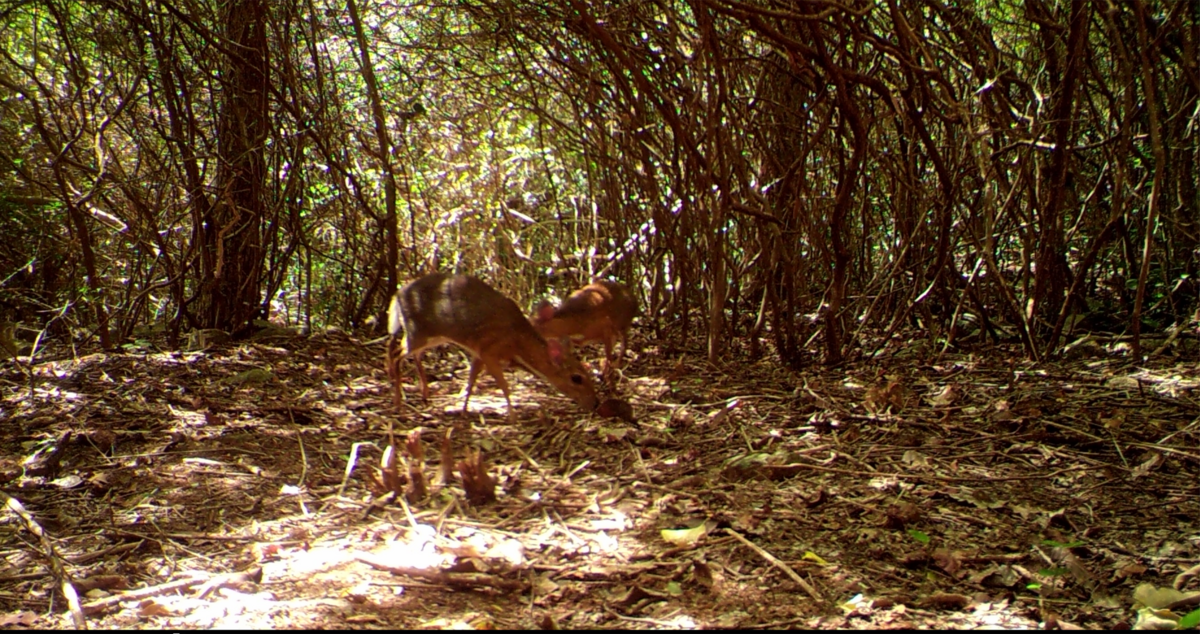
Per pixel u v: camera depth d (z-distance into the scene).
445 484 4.36
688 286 7.41
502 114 9.33
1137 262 7.50
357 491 4.33
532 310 8.85
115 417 5.12
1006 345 6.98
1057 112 6.23
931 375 6.22
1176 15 5.97
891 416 5.27
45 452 4.55
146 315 7.95
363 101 8.46
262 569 3.48
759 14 5.13
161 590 3.33
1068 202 7.27
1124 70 5.57
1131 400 5.51
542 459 4.79
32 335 7.06
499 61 8.49
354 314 8.09
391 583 3.41
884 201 7.56
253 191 7.03
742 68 6.89
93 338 7.02
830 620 3.17
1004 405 5.36
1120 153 5.74
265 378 6.05
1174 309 6.93
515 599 3.33
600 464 4.68
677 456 4.77
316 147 7.57
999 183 6.73
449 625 3.12
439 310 5.16
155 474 4.40
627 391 6.00
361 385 6.14
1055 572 3.47
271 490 4.30
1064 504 4.10
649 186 6.79
